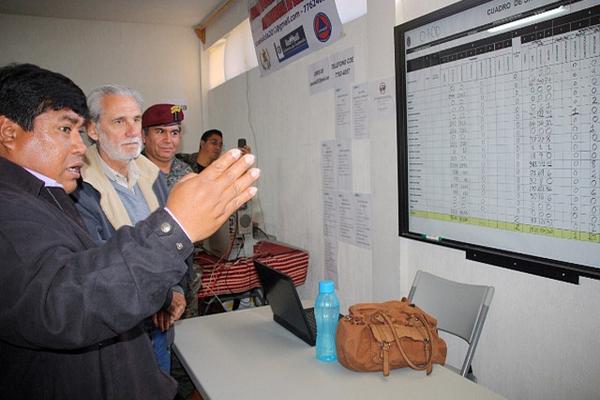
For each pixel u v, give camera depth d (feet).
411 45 6.30
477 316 5.10
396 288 7.04
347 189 8.44
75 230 2.64
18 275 1.90
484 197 5.48
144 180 6.19
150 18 15.42
